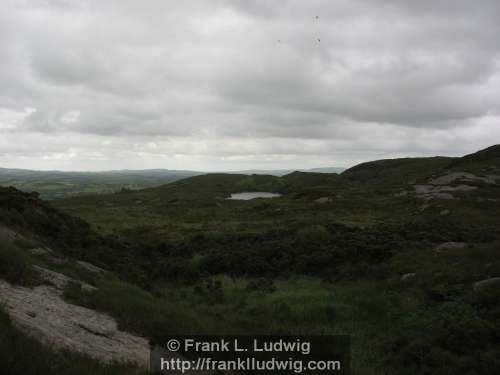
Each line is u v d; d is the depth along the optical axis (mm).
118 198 94000
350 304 17031
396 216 46062
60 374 6496
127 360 9008
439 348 11352
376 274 21453
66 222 27281
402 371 11086
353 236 29203
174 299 20016
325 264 24578
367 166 137250
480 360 10438
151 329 11969
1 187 25781
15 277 12258
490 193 51188
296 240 30156
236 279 24375
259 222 46750
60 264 16766
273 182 121938
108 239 29281
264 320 15906
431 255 22297
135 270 24047
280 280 23469
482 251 19766
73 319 10711
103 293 13906
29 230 21234
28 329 8328
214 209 65875
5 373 5770
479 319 12289
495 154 82438
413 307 15281
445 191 55156
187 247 32594
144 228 44031
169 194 105125
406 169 114000
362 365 11648
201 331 12695
